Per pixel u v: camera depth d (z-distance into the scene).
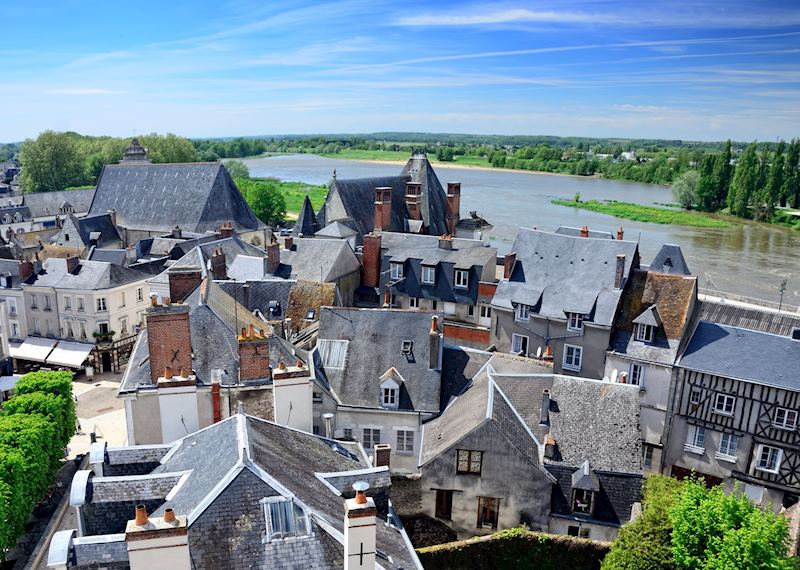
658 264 73.12
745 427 43.06
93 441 53.50
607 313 49.72
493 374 37.75
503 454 32.47
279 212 158.00
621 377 40.50
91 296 68.94
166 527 17.05
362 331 42.09
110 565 18.41
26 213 138.12
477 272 60.78
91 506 21.22
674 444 46.53
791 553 32.38
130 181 114.19
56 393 50.16
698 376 44.88
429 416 38.84
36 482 41.12
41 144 191.00
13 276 72.38
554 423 34.81
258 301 52.41
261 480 19.84
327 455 26.12
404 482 33.47
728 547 25.59
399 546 22.23
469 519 33.59
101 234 102.25
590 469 32.62
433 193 90.12
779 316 53.47
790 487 41.69
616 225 157.62
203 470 21.80
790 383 41.22
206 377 33.41
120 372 70.81
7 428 42.53
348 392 39.84
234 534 18.83
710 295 87.62
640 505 30.86
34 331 72.12
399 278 64.62
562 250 55.81
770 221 166.75
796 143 170.38
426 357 40.59
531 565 30.64
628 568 27.14
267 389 33.03
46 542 40.03
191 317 35.78
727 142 183.12
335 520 20.42
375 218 81.12
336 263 63.97
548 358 41.44
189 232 104.25
